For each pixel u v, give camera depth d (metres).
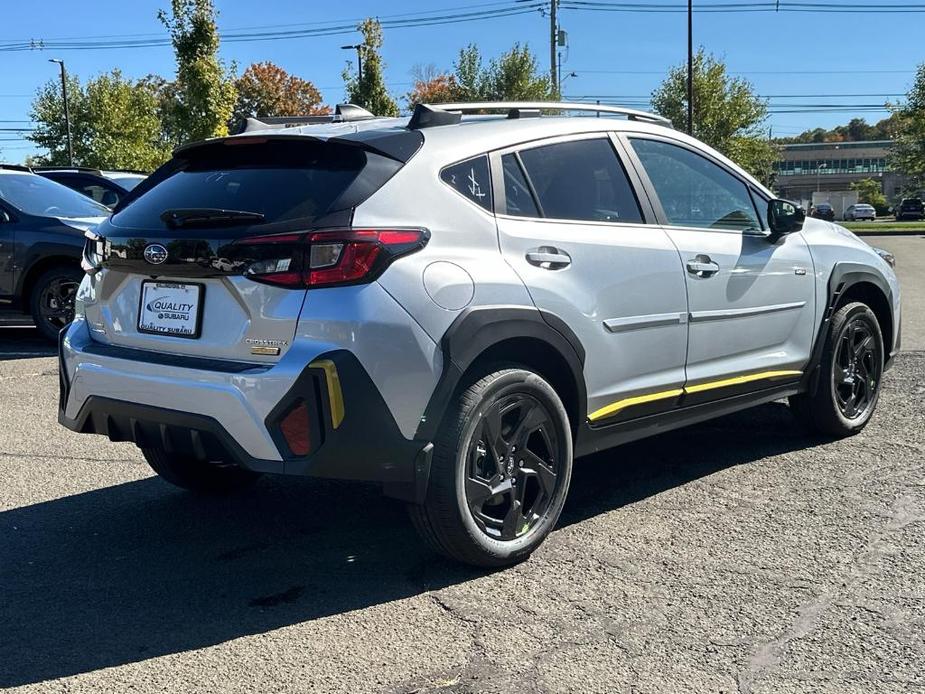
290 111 64.81
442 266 3.19
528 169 3.67
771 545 3.66
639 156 4.18
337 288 2.99
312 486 4.55
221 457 3.24
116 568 3.53
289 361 2.97
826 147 116.88
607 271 3.75
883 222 56.56
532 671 2.71
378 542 3.77
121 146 43.25
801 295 4.82
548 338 3.47
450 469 3.19
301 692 2.61
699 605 3.13
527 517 3.54
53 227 8.47
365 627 3.00
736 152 40.00
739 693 2.57
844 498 4.21
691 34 32.66
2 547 3.75
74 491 4.47
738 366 4.48
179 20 19.91
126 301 3.49
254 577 3.43
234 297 3.12
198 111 20.30
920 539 3.70
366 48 29.91
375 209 3.11
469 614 3.08
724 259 4.34
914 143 42.50
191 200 3.45
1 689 2.64
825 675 2.67
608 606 3.13
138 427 3.34
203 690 2.63
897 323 5.60
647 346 3.96
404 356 3.05
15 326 10.45
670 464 4.80
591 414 3.77
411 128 3.48
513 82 36.19
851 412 5.23
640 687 2.61
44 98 44.31
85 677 2.71
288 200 3.19
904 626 2.96
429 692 2.60
